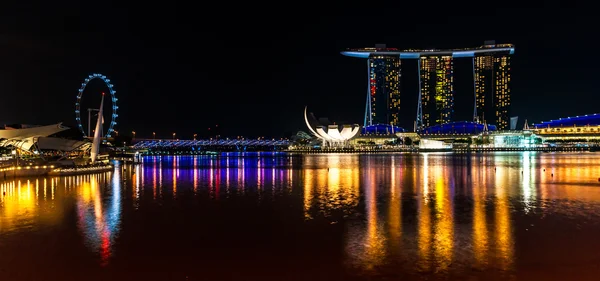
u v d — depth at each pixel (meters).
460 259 20.94
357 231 26.55
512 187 48.81
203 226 28.44
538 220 29.28
